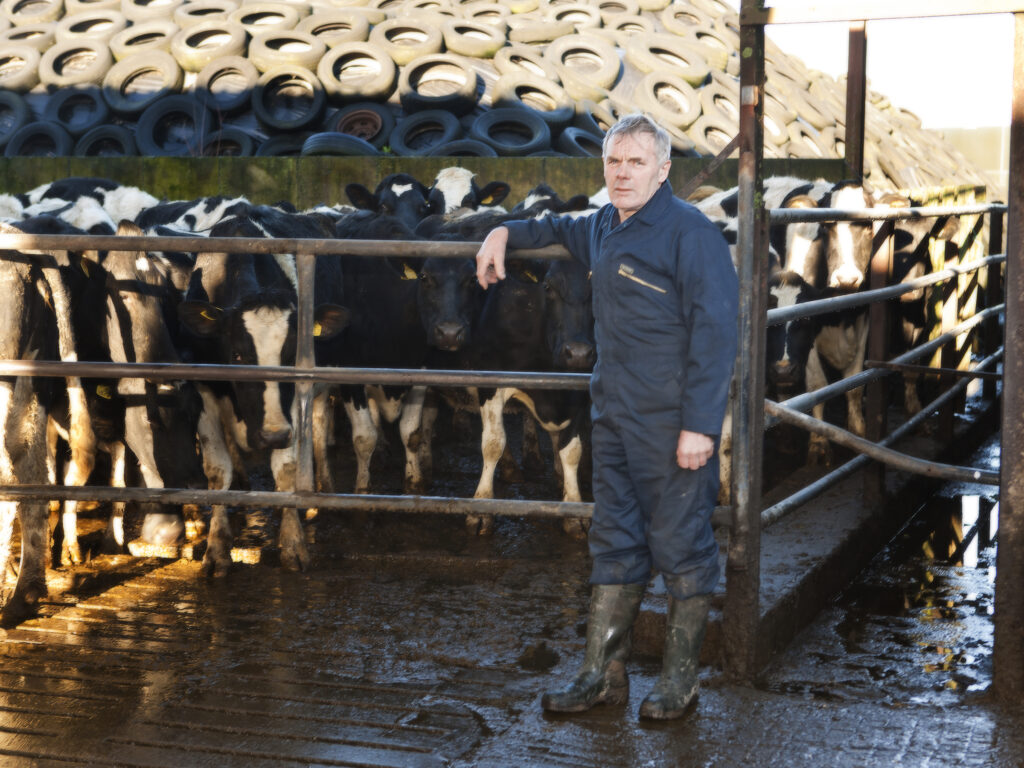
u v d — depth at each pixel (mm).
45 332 4672
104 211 6344
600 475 3473
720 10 18281
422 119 13133
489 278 3732
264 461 7676
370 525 5902
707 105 14492
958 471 3818
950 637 4285
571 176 11555
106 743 3271
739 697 3549
